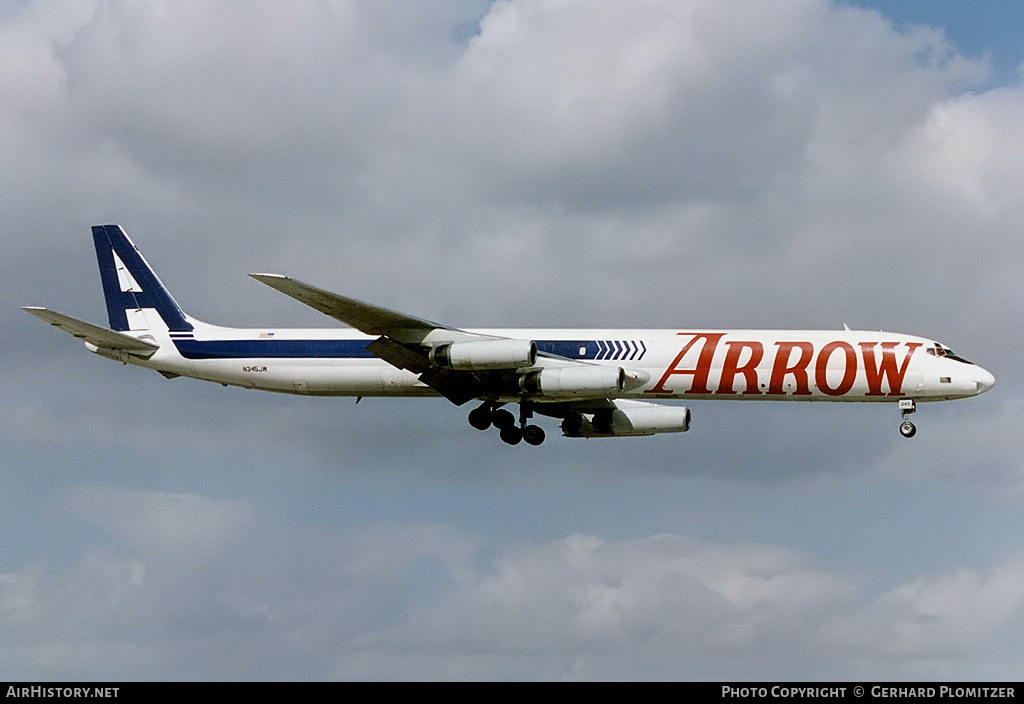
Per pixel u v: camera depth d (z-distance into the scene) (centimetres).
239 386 16625
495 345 14712
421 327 14975
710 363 15538
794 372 15412
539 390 15238
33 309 15712
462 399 15738
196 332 16700
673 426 16312
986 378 15200
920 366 15238
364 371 15975
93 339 16488
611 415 16438
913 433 15688
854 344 15450
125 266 17125
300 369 16150
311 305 14512
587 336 15950
